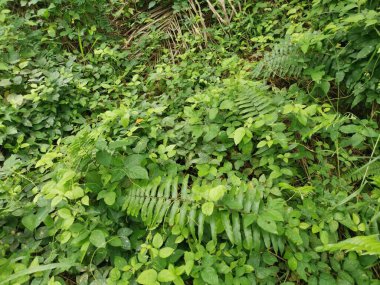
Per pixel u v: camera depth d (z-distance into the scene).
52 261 2.11
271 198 2.15
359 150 2.74
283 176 2.44
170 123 2.85
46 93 3.11
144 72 4.05
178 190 2.38
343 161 2.62
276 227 1.89
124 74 3.82
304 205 2.20
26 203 2.33
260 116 2.54
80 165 2.33
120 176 2.24
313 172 2.57
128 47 4.46
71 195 2.00
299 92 3.09
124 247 2.09
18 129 2.95
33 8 4.09
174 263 2.06
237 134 2.37
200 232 1.94
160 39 4.37
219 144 2.65
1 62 3.22
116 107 3.41
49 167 2.55
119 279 1.93
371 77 2.66
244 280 1.92
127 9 4.82
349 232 2.23
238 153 2.64
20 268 1.95
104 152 2.29
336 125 2.56
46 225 2.18
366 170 2.22
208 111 2.76
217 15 4.36
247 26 4.21
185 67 3.81
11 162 2.50
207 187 2.09
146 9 4.89
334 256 2.00
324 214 2.16
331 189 2.47
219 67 3.70
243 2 4.62
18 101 2.98
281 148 2.57
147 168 2.42
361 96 2.74
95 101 3.39
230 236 1.92
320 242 2.06
